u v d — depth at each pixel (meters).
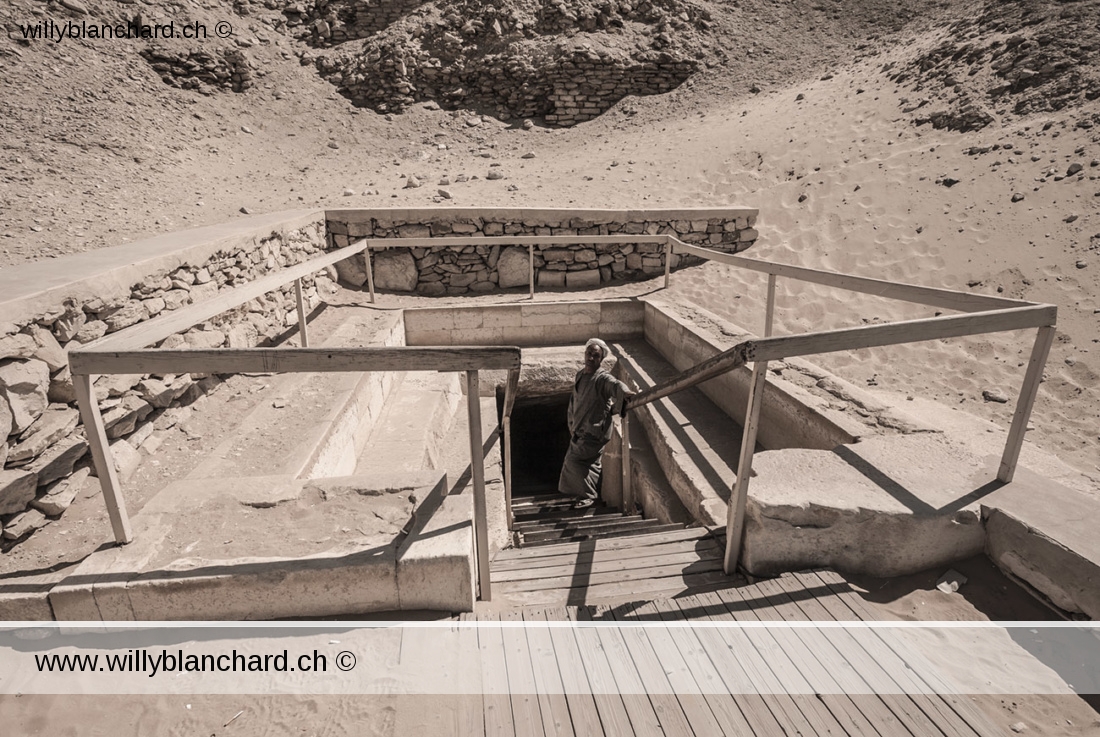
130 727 2.05
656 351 7.69
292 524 2.71
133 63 13.61
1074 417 4.76
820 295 7.61
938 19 14.25
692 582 2.99
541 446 9.24
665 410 5.88
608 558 3.26
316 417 4.30
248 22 17.77
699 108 16.56
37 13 12.67
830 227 8.82
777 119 12.68
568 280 9.23
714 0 20.42
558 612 2.56
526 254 9.11
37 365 3.19
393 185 11.59
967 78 10.23
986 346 5.90
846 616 2.48
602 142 15.58
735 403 5.49
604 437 5.04
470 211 8.90
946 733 1.93
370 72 17.03
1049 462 3.52
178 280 4.83
